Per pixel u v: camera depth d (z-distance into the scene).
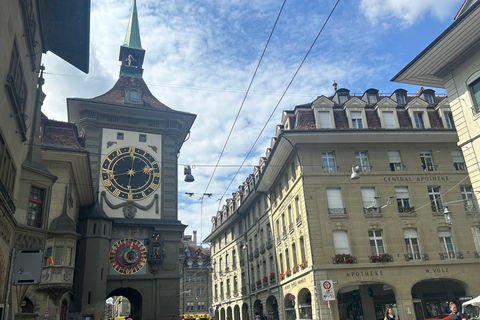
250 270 45.91
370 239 27.80
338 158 29.56
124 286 31.78
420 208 28.70
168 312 31.94
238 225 51.53
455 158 30.61
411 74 19.83
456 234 28.27
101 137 35.22
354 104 30.83
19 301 16.44
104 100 37.31
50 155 24.23
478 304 13.73
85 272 29.55
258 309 44.06
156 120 37.75
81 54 21.05
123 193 34.22
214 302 60.84
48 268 22.64
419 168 29.84
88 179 28.23
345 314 31.39
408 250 27.73
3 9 10.98
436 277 26.94
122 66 41.53
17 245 15.06
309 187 28.48
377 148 30.08
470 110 18.17
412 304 26.20
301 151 29.48
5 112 12.33
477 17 16.06
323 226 27.61
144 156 36.06
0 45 11.01
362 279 26.48
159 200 35.22
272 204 38.72
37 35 17.50
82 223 31.16
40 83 18.88
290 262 32.47
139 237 33.62
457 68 18.94
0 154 12.26
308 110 30.81
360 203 28.41
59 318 22.92
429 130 29.38
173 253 33.78
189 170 24.20
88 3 17.84
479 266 27.55
